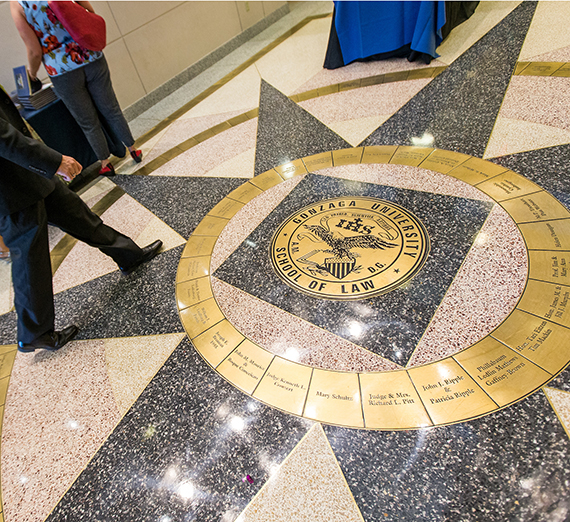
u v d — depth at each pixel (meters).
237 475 1.31
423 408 1.34
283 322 1.74
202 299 1.96
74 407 1.66
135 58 4.32
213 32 5.16
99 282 2.29
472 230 1.89
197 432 1.46
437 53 3.62
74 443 1.53
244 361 1.64
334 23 3.67
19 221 1.58
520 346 1.41
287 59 4.55
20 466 1.50
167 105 4.48
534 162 2.15
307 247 2.05
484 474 1.16
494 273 1.67
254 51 5.15
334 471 1.25
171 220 2.60
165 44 4.60
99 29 2.66
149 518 1.27
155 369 1.71
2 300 2.43
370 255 1.91
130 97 4.38
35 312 1.73
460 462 1.20
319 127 3.11
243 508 1.23
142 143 3.79
